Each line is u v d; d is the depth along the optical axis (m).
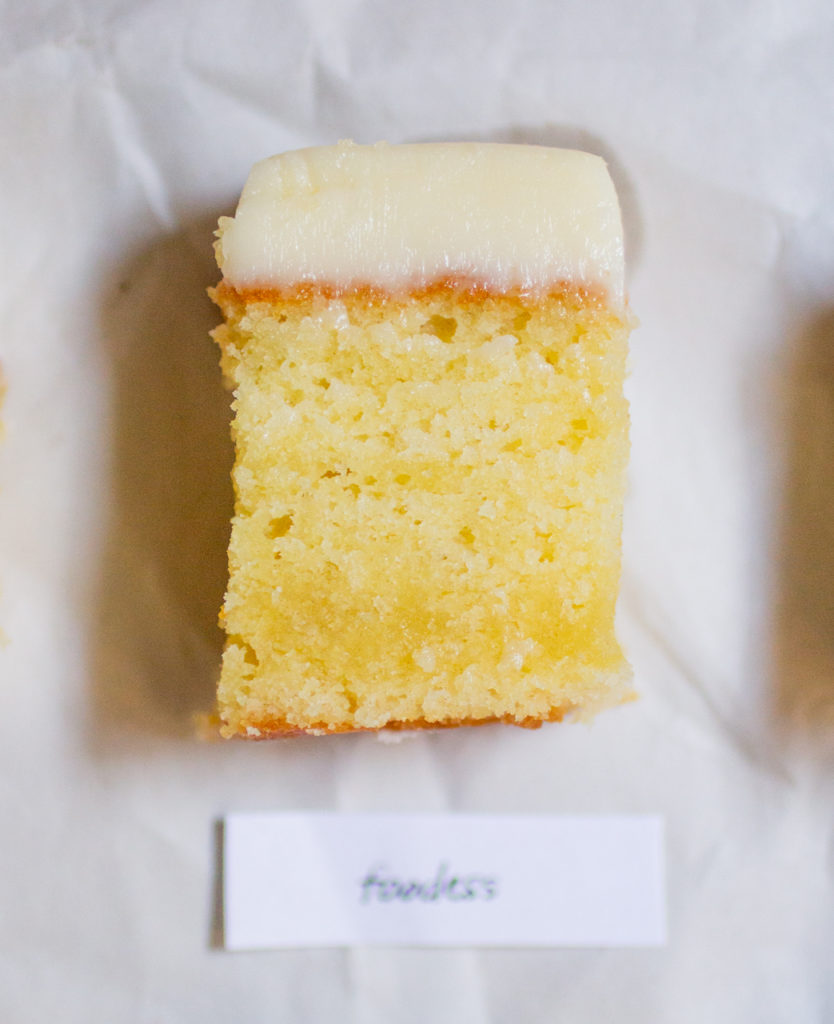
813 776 0.21
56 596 0.21
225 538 0.21
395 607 0.19
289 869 0.21
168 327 0.21
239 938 0.21
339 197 0.19
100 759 0.21
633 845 0.21
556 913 0.21
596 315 0.19
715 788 0.21
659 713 0.21
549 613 0.19
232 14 0.21
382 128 0.21
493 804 0.21
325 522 0.19
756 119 0.21
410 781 0.21
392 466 0.19
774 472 0.21
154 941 0.21
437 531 0.19
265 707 0.19
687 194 0.21
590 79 0.22
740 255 0.21
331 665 0.19
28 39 0.21
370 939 0.21
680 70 0.22
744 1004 0.21
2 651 0.21
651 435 0.21
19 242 0.21
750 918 0.21
